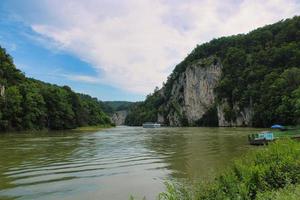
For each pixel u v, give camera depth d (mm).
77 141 61656
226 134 82938
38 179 24062
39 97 116250
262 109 129750
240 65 186000
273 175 12242
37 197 18969
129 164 31328
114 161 33438
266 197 9930
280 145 15695
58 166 30234
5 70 118625
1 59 125500
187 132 102312
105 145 52719
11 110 100312
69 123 136125
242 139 62562
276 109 116438
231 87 178375
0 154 39406
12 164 31391
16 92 103625
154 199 18375
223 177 12172
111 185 22000
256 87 152500
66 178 24453
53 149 45625
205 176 22953
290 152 14344
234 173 12359
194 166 29078
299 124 94438
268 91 131750
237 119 165625
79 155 38594
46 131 110375
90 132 106750
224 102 180375
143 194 19562
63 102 134000
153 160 33906
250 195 10617
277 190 10773
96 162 32750
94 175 25672
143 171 27312
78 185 22062
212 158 34094
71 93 150750
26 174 26094
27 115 107562
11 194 19625
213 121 194500
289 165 12719
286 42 173750
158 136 80062
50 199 18531
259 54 172125
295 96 103688
